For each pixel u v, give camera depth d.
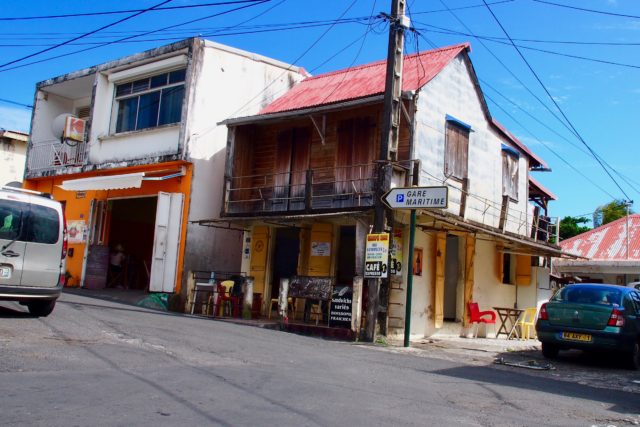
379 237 12.81
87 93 23.78
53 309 11.42
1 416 4.68
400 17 13.33
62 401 5.25
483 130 18.06
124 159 19.84
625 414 6.81
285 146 17.42
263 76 20.06
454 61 16.62
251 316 15.97
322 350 10.36
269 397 6.03
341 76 19.03
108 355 7.57
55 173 21.88
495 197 18.61
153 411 5.15
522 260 20.28
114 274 20.69
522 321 17.92
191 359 7.94
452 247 17.31
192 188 17.88
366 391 6.82
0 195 9.75
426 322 15.30
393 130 13.30
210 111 18.55
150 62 19.50
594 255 27.75
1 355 6.95
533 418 6.20
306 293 13.76
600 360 12.39
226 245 18.67
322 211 15.03
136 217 22.09
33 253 9.92
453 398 6.89
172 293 17.08
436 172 15.39
